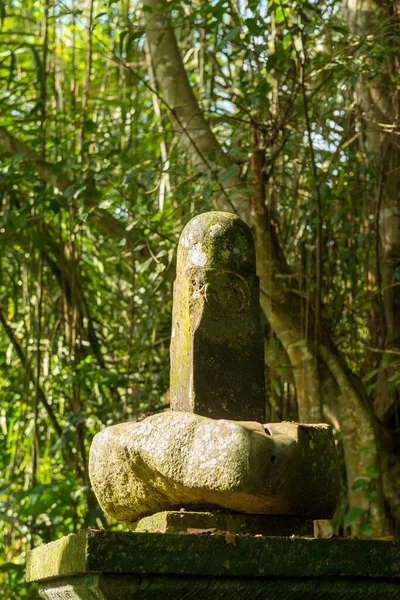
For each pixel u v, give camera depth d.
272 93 6.64
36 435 7.18
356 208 6.86
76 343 7.53
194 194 6.64
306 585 2.94
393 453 6.43
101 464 3.46
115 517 3.55
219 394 3.31
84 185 6.30
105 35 8.75
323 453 3.13
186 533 2.85
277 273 6.28
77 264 7.84
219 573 2.82
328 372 6.41
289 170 7.04
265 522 3.13
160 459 3.12
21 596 7.08
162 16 6.89
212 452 3.02
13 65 7.87
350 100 6.93
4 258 8.70
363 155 6.90
